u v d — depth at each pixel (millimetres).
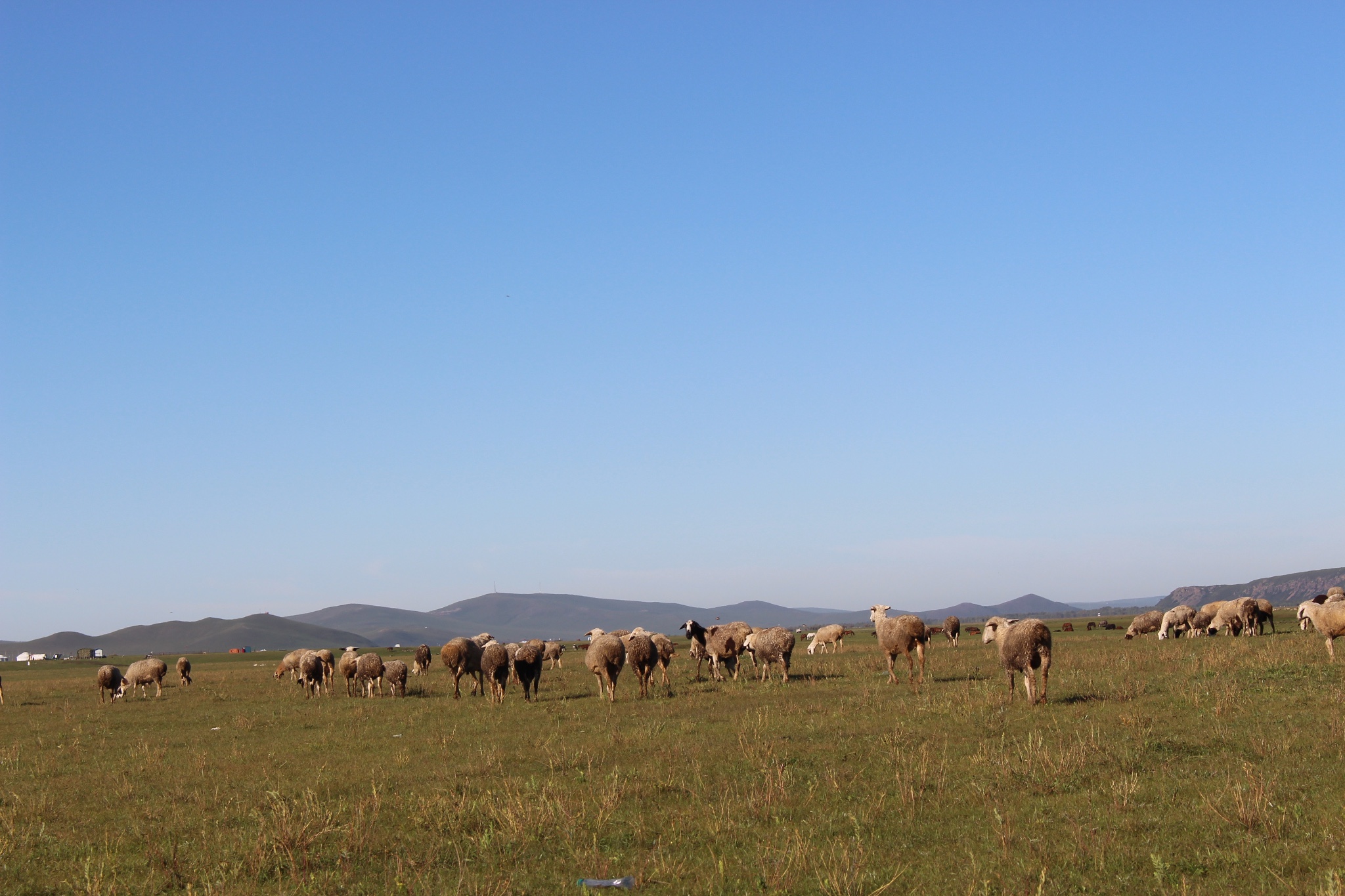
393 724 24719
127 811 15195
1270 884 8859
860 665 34250
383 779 16391
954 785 13344
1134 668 27391
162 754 21328
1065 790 12719
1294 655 27828
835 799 13008
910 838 11141
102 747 23328
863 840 11039
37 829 14055
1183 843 10125
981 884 9297
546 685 34156
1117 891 8945
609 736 19438
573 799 13680
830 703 23234
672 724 21094
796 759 15773
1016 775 13453
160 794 16438
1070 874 9375
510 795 13586
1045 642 20141
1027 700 20594
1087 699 20578
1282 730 15445
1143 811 11398
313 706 31328
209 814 14500
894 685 26031
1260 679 21859
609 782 14570
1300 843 9766
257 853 11641
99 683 40188
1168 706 19000
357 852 11805
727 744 17766
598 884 10047
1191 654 30969
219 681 50750
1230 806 11211
